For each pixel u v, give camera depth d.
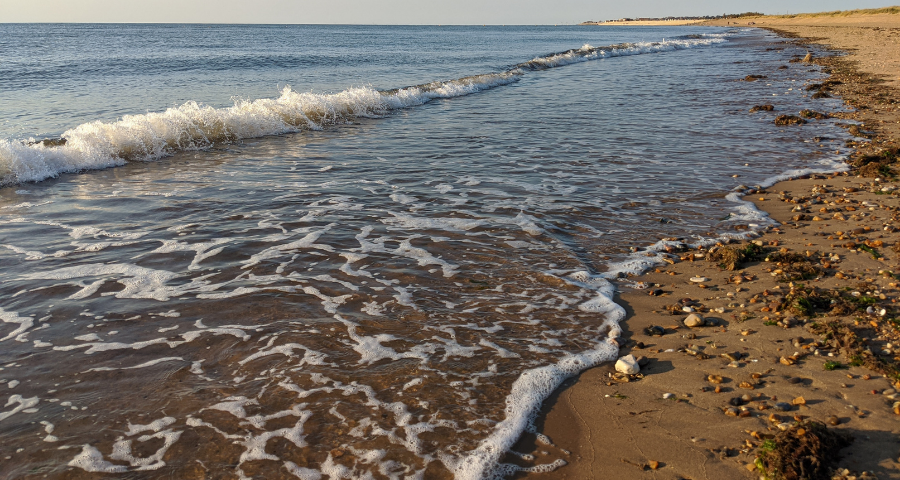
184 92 20.42
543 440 3.57
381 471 3.28
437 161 11.09
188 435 3.55
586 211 8.04
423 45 57.78
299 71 29.61
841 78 22.83
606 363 4.45
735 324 4.92
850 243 6.46
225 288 5.57
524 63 34.09
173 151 11.97
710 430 3.58
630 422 3.72
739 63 33.56
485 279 5.88
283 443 3.49
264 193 8.82
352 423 3.68
